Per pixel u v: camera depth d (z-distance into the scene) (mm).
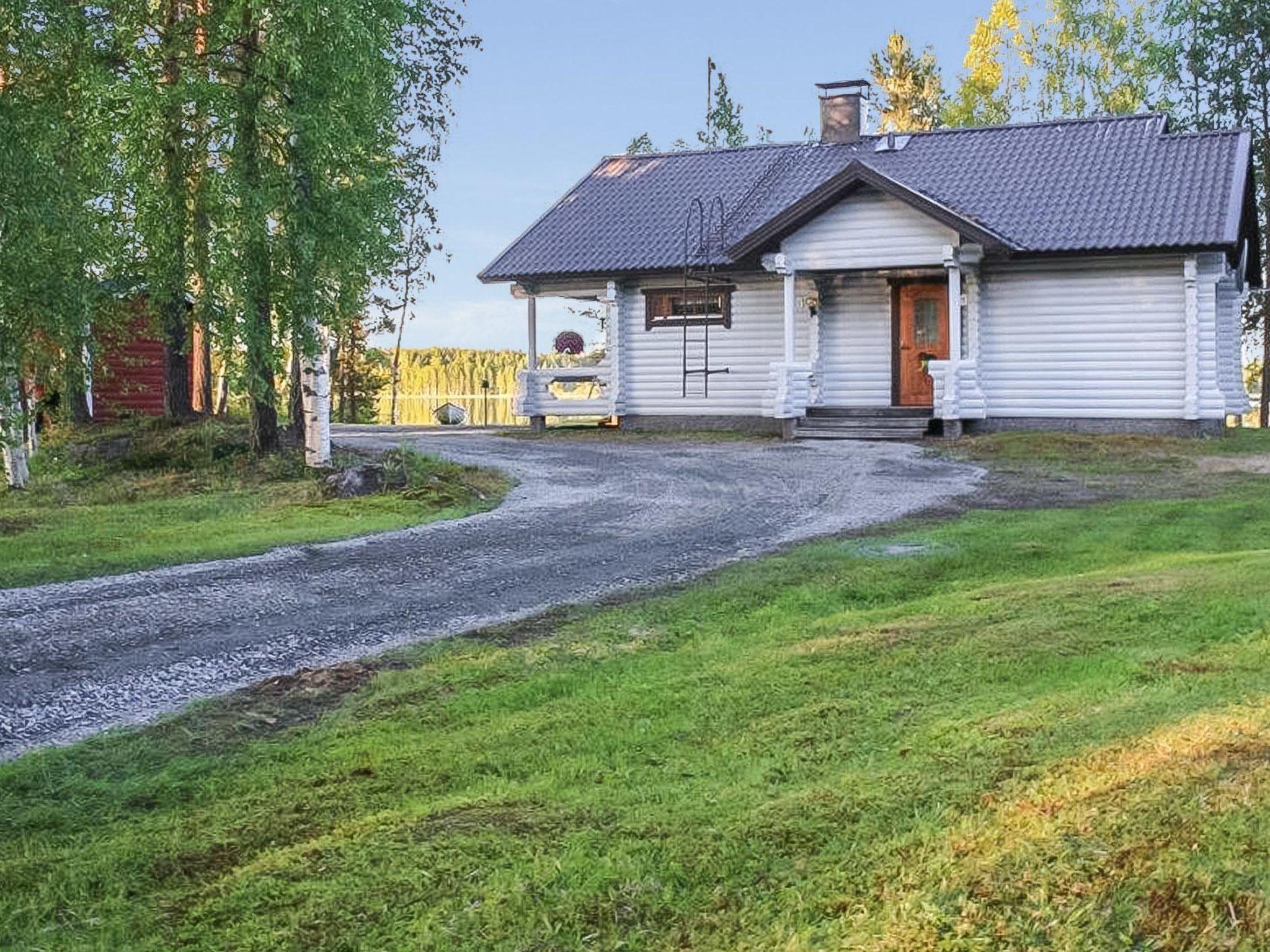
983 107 39562
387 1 17812
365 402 44625
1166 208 20719
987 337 21906
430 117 22359
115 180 16234
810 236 21641
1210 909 2896
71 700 6363
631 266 23844
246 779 4887
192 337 22734
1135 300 20922
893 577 8922
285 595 8961
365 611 8398
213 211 16516
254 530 12297
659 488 15148
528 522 12461
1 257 12820
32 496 16875
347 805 4504
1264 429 22969
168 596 8930
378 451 19703
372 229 16969
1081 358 21297
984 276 21844
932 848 3369
